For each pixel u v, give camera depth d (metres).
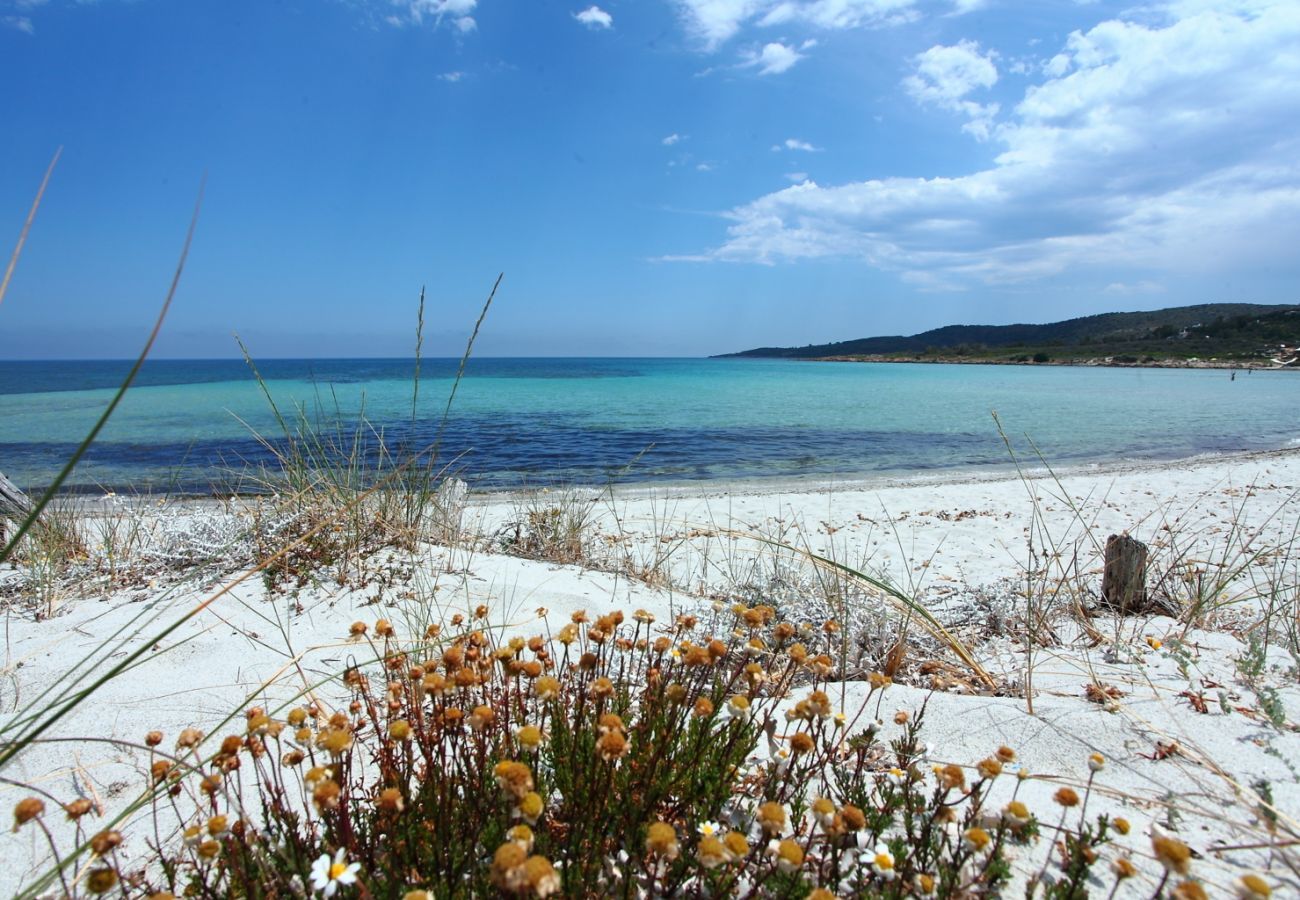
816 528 8.29
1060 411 27.30
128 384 1.66
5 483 5.89
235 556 4.61
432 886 1.53
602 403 31.02
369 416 23.14
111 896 1.76
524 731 1.40
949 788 1.62
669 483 12.55
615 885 1.61
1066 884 1.59
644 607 4.34
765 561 5.93
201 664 3.25
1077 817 1.99
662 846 1.29
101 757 2.46
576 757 1.88
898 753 2.18
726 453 16.44
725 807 1.91
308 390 37.53
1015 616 4.02
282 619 3.84
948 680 3.22
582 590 4.61
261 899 1.52
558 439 18.38
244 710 2.79
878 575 5.63
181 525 5.04
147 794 1.64
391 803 1.45
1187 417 25.08
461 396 34.94
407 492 5.49
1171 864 1.26
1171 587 4.57
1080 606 3.89
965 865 1.66
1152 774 2.22
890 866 1.49
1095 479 12.52
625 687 2.37
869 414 26.06
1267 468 13.63
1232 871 1.73
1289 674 3.00
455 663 1.78
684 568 5.84
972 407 29.14
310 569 4.43
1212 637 3.58
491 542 5.76
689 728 2.08
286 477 5.42
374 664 3.25
